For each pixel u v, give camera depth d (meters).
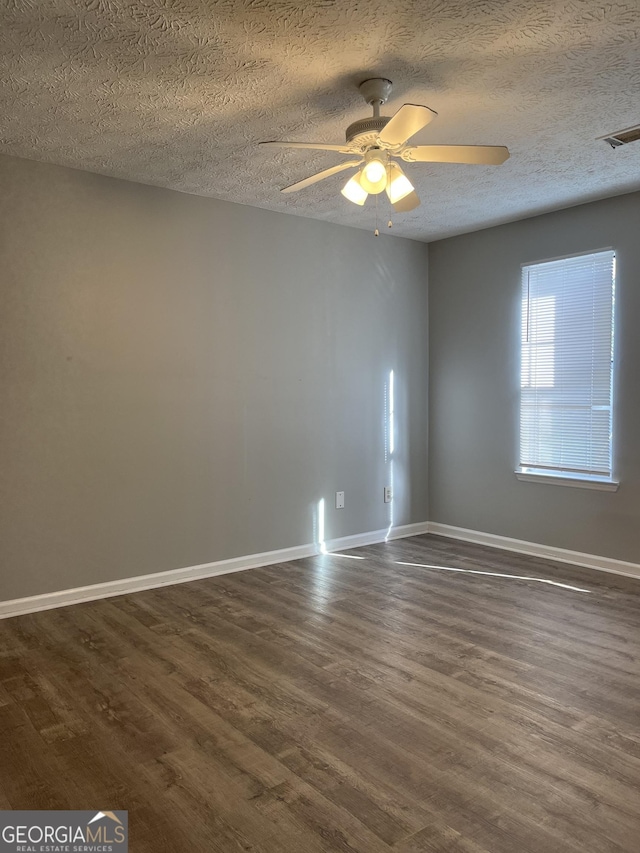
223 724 2.38
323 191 4.03
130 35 2.24
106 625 3.37
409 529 5.46
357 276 5.00
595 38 2.30
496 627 3.31
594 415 4.36
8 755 2.19
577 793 1.96
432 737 2.28
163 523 4.04
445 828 1.81
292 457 4.66
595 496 4.39
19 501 3.52
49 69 2.47
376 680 2.72
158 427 4.00
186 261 4.08
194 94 2.70
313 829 1.81
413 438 5.46
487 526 5.11
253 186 3.94
